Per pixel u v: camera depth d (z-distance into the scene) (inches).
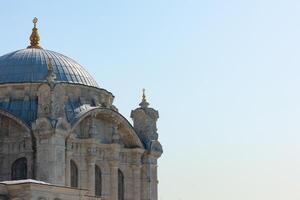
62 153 5310.0
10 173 5516.7
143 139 6382.9
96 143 5831.7
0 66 6097.4
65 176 5438.0
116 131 6038.4
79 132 5767.7
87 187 5723.4
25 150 5452.8
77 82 6092.5
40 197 4650.6
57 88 5398.6
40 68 6003.9
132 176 6210.6
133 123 6471.5
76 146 5718.5
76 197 4960.6
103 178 5935.0
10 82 5866.1
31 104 5708.7
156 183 6402.6
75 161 5693.9
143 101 6510.8
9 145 5546.3
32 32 6628.9
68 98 5856.3
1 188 4608.8
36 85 5816.9
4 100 5792.3
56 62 6156.5
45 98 5369.1
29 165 5398.6
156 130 6496.1
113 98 6456.7
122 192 6136.8
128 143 6245.1
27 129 5428.2
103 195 5905.5
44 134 5265.8
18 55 6205.7
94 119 5900.6
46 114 5339.6
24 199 4571.9
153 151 6338.6
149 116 6446.9
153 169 6378.0
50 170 5221.5
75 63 6387.8
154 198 6348.4
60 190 4822.8
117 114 6018.7
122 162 6171.3
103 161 5959.6
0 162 5551.2
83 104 5895.7
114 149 5989.2
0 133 5585.6
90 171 5743.1
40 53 6230.3
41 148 5275.6
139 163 6230.3
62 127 5324.8
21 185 4594.0
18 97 5821.9
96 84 6348.4
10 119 5570.9
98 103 6112.2
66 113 5634.8
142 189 6274.6
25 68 5994.1
